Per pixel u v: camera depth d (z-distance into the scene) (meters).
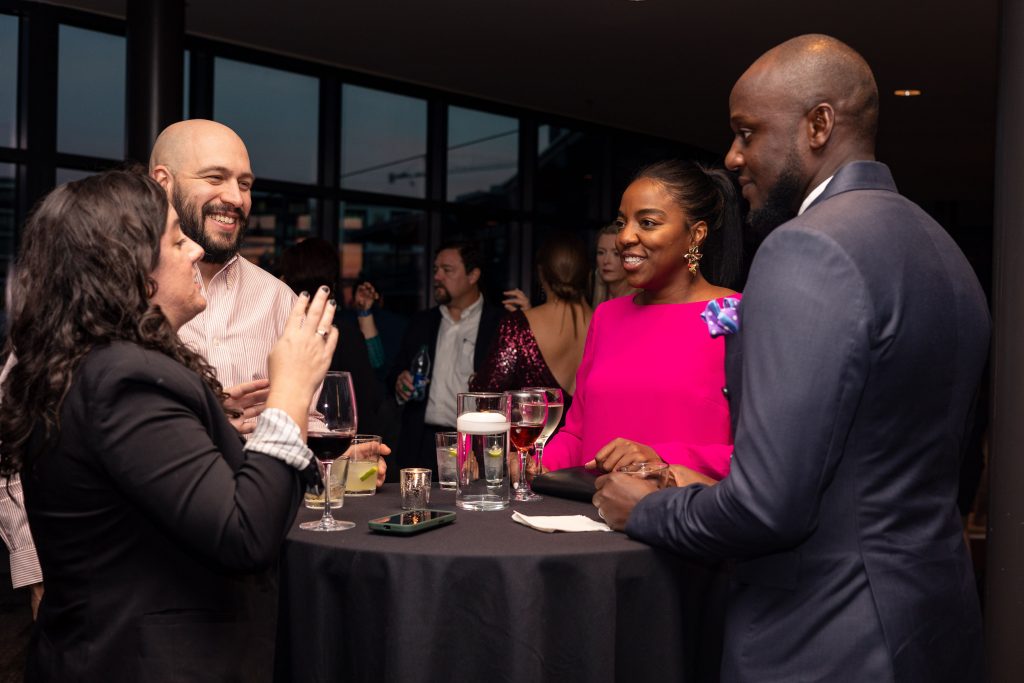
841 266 1.23
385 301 7.91
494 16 6.35
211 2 6.11
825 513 1.29
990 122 9.23
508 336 3.31
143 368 1.24
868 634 1.26
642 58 7.27
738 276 2.27
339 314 3.87
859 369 1.22
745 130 1.48
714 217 2.21
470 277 4.19
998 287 2.54
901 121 9.26
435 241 8.17
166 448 1.22
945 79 7.72
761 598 1.35
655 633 1.54
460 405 1.90
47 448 1.25
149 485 1.21
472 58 7.31
